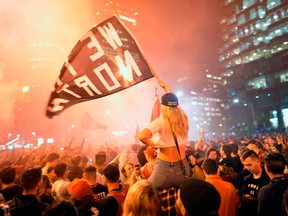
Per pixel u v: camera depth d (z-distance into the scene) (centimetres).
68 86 493
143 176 415
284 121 6456
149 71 432
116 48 467
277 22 6681
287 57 6456
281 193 358
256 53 7262
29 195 393
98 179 680
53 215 262
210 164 415
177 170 317
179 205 226
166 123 320
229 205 377
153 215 233
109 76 463
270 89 6762
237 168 780
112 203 399
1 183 580
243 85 7662
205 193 206
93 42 489
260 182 484
